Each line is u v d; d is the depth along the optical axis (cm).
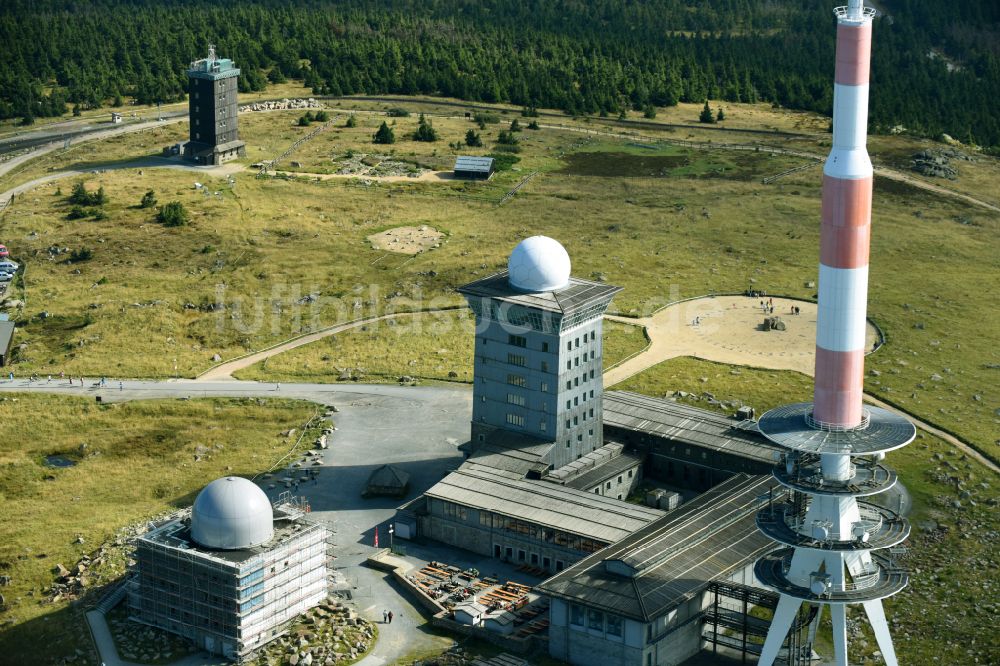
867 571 15050
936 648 16238
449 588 17612
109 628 16750
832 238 14438
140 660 16050
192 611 16288
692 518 17575
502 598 17262
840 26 14038
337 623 16625
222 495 16250
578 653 15788
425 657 16050
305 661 15838
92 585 17738
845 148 14275
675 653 15775
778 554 15600
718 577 16075
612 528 17762
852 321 14550
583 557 17688
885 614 16975
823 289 14625
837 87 14175
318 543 16900
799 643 15712
